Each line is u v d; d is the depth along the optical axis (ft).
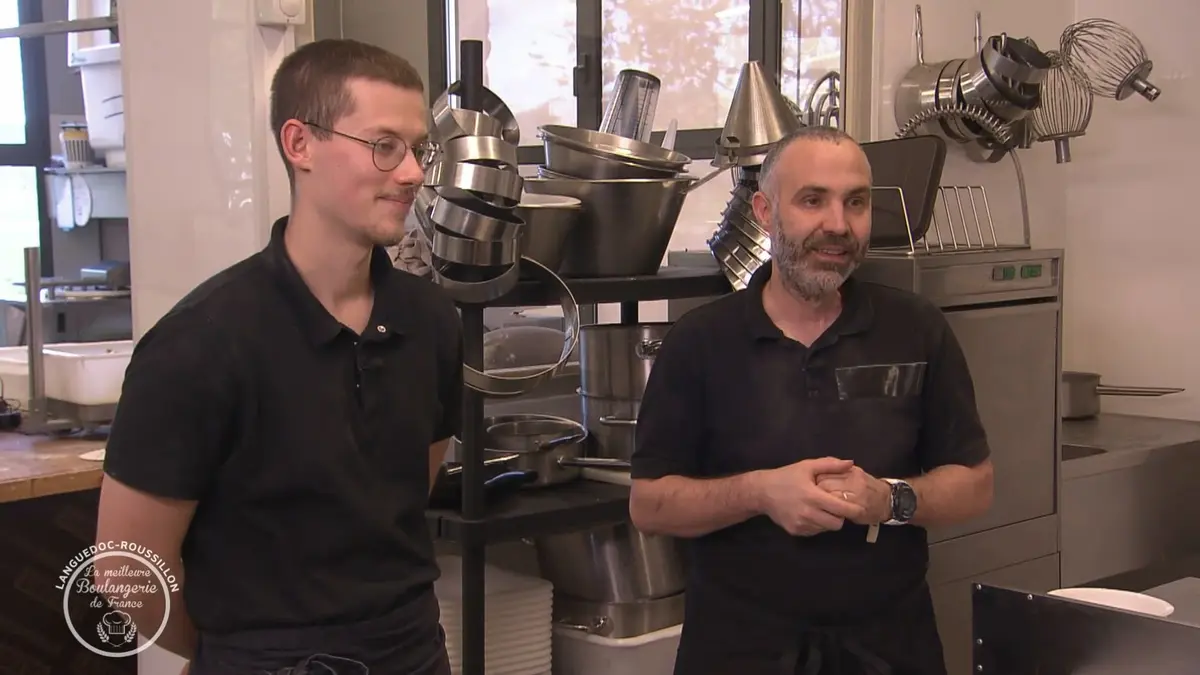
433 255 5.72
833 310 5.65
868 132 8.76
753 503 5.20
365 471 4.29
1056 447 7.98
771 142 6.77
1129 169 10.55
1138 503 9.02
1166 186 10.34
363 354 4.30
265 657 4.16
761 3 9.77
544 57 11.60
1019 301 7.66
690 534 5.51
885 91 8.80
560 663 7.11
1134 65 9.80
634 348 6.94
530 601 6.72
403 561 4.47
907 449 5.55
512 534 6.07
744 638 5.48
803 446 5.47
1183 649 3.73
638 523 5.67
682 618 7.12
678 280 6.68
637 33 10.91
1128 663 3.88
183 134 7.46
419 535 4.60
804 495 4.96
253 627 4.18
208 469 4.08
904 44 8.90
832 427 5.47
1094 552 8.73
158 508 4.00
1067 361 11.12
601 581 6.92
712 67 10.35
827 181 5.32
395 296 4.47
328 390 4.20
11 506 7.36
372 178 4.06
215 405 4.00
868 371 5.50
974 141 9.30
